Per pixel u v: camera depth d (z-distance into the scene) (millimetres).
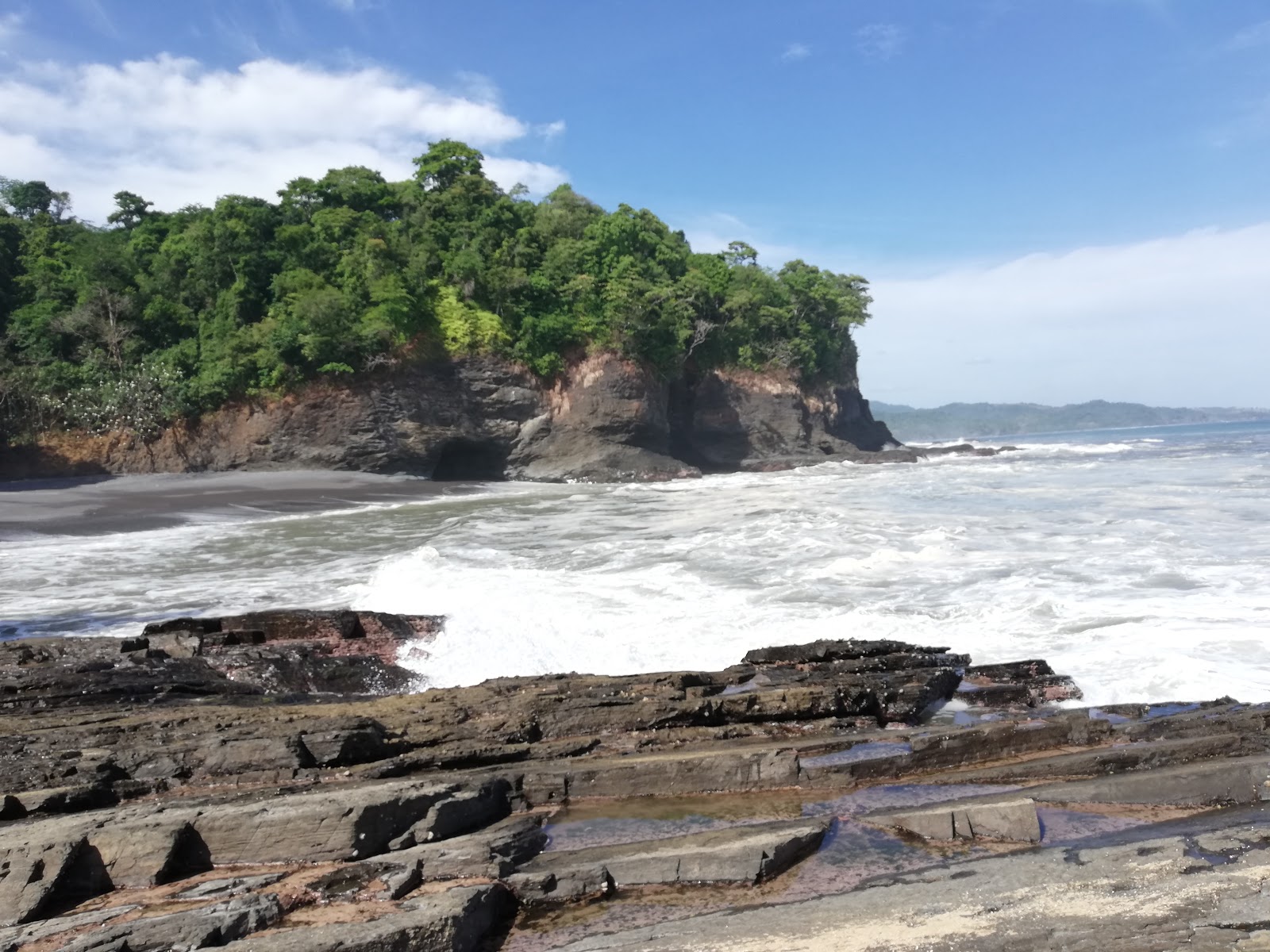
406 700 8867
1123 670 9703
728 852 5441
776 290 84812
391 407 55031
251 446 52531
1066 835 5906
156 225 65312
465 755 7270
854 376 96625
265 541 25594
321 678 10766
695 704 8172
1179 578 14305
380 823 5723
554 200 90188
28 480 47656
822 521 22984
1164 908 4734
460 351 59094
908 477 45969
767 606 13562
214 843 5629
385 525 29047
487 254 64500
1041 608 12562
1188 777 6457
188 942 4496
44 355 52656
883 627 12141
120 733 7676
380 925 4570
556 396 62594
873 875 5406
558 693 8594
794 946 4547
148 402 51000
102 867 5383
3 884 5141
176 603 15891
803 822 6094
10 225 60469
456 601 14562
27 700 9188
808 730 8055
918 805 6445
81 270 57062
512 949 4777
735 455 75938
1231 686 9016
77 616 14953
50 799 6258
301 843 5602
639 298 64062
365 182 67750
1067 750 7480
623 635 12219
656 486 51062
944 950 4441
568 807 6691
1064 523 21516
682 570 17016
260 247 57875
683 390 75625
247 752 6910
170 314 56750
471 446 60250
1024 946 4461
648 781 6859
